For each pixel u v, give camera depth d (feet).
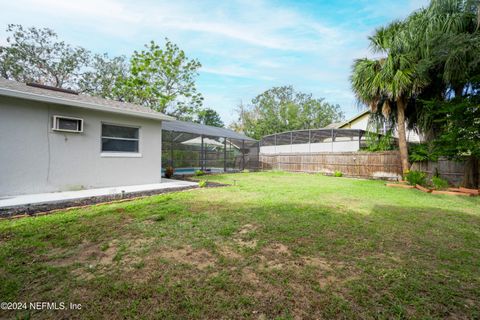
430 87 30.96
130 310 6.19
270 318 5.98
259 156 66.08
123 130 25.62
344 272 8.18
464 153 27.04
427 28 26.94
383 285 7.41
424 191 25.99
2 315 5.95
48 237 11.04
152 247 10.09
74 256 9.20
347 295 6.90
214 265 8.59
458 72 25.36
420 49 28.68
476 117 25.36
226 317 6.00
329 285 7.40
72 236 11.18
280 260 9.02
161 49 65.36
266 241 10.83
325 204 18.53
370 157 42.86
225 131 65.92
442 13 26.35
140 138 26.99
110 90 75.82
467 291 7.16
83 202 17.81
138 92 63.77
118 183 24.90
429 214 15.80
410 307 6.44
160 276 7.82
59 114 20.65
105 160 23.85
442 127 29.48
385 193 24.26
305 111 114.93
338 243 10.68
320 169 51.60
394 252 9.84
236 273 8.06
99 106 22.06
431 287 7.32
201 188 26.37
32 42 67.31
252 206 17.47
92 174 22.85
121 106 26.71
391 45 29.84
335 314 6.14
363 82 31.89
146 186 25.77
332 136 55.88
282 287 7.26
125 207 16.57
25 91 18.57
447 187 26.30
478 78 24.25
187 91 71.92
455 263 8.92
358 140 51.06
